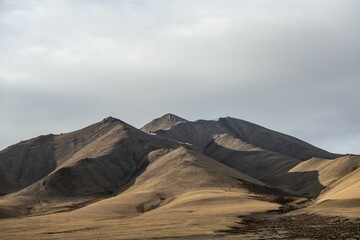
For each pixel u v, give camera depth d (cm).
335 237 6016
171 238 6781
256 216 11350
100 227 9188
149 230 8112
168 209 14375
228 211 12344
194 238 6675
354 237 5934
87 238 7038
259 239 6194
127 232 7850
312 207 12319
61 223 11000
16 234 8194
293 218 10281
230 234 7138
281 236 6544
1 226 10419
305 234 6638
